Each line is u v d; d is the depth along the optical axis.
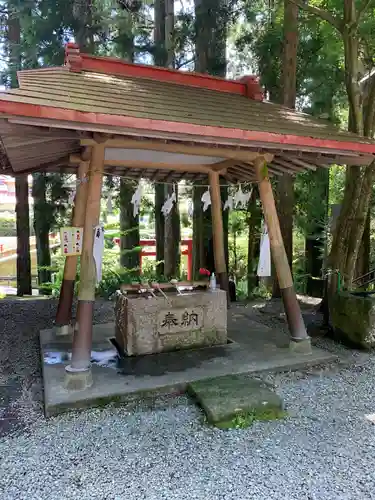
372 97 5.45
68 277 4.86
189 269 10.86
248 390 3.24
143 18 9.45
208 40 7.98
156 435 2.76
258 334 4.93
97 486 2.24
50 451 2.58
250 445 2.64
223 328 4.51
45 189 8.47
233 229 9.73
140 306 4.09
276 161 4.96
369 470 2.39
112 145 3.56
